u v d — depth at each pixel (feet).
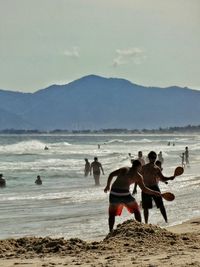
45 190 245.24
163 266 71.46
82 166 422.41
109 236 99.35
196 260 75.20
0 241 94.79
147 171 130.21
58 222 148.77
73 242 92.07
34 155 600.39
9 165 428.97
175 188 237.04
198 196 204.23
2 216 161.48
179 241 92.48
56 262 78.18
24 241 95.40
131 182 111.86
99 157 561.43
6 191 241.55
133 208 110.42
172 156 584.81
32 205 187.11
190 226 126.00
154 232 97.09
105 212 166.91
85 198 205.57
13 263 78.84
